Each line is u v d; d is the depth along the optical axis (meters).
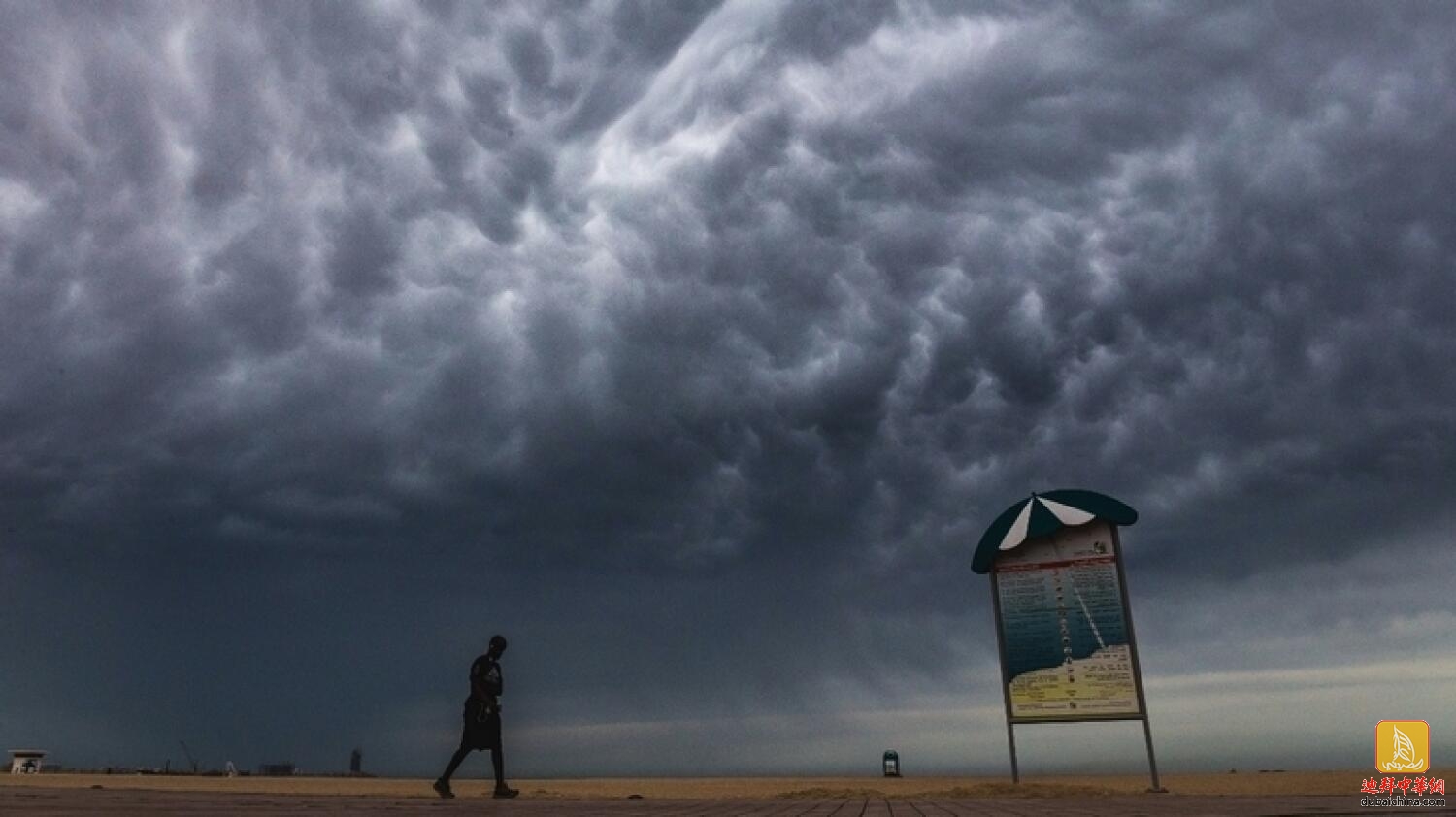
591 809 7.80
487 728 12.48
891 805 8.98
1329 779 14.84
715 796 14.00
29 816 4.68
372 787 17.84
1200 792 12.46
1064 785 13.45
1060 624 14.20
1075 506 14.42
